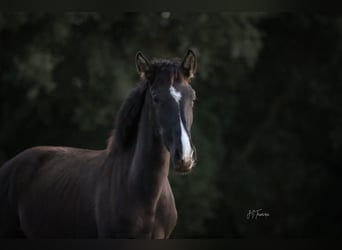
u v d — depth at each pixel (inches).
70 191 261.3
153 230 234.5
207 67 670.5
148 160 229.3
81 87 630.5
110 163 247.0
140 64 233.8
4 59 613.9
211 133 743.1
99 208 240.8
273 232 788.6
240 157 799.1
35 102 654.5
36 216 274.5
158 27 631.8
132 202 231.1
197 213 669.9
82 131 671.8
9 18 569.9
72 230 255.9
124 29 633.0
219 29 634.8
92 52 611.8
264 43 800.9
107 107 610.2
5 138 681.0
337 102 786.8
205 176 679.7
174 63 232.2
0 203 291.7
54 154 292.5
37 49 594.9
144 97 238.2
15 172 291.6
